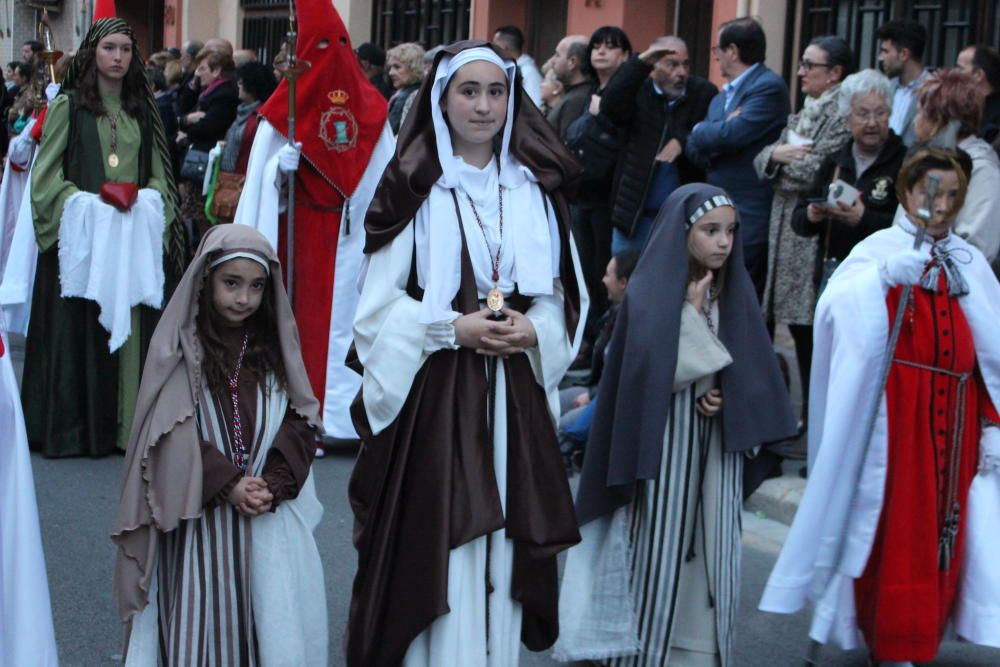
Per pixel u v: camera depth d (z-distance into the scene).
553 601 3.83
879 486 4.31
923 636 4.29
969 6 8.70
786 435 4.27
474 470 3.65
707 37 10.79
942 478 4.32
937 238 4.45
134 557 3.70
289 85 6.83
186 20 18.58
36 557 3.49
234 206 8.62
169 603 3.76
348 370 7.23
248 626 3.78
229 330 3.86
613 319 6.65
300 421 3.91
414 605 3.60
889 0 9.15
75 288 6.90
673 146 7.61
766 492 6.32
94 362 7.08
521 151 3.82
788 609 4.35
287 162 6.84
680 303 4.21
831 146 6.61
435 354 3.72
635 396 4.21
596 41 8.06
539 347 3.75
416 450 3.68
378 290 3.75
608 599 4.36
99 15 7.19
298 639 3.83
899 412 4.32
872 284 4.33
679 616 4.36
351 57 6.99
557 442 3.82
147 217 7.04
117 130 7.06
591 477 4.37
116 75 6.99
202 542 3.73
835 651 4.77
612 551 4.36
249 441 3.82
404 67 9.32
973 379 4.43
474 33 12.93
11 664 3.44
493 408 3.74
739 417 4.21
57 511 6.11
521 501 3.72
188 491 3.65
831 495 4.34
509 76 3.80
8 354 3.55
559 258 3.90
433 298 3.67
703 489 4.29
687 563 4.33
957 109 5.72
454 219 3.73
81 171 7.00
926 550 4.29
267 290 3.88
